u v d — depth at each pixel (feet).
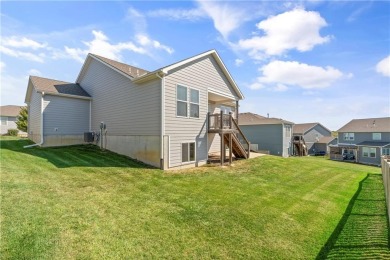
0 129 99.35
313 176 36.32
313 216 18.86
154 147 32.37
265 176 32.30
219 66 43.98
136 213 16.24
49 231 12.59
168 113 32.14
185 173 30.58
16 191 18.20
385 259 12.44
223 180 28.17
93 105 47.78
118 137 39.75
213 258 11.73
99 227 13.65
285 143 98.58
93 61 47.50
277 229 15.75
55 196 18.03
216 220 16.29
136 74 42.93
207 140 39.91
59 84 48.52
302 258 12.46
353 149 106.32
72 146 44.50
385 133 100.42
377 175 45.09
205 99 39.78
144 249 11.90
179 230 14.37
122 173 27.30
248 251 12.68
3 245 10.95
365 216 19.85
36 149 40.16
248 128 104.73
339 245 14.12
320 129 139.85
